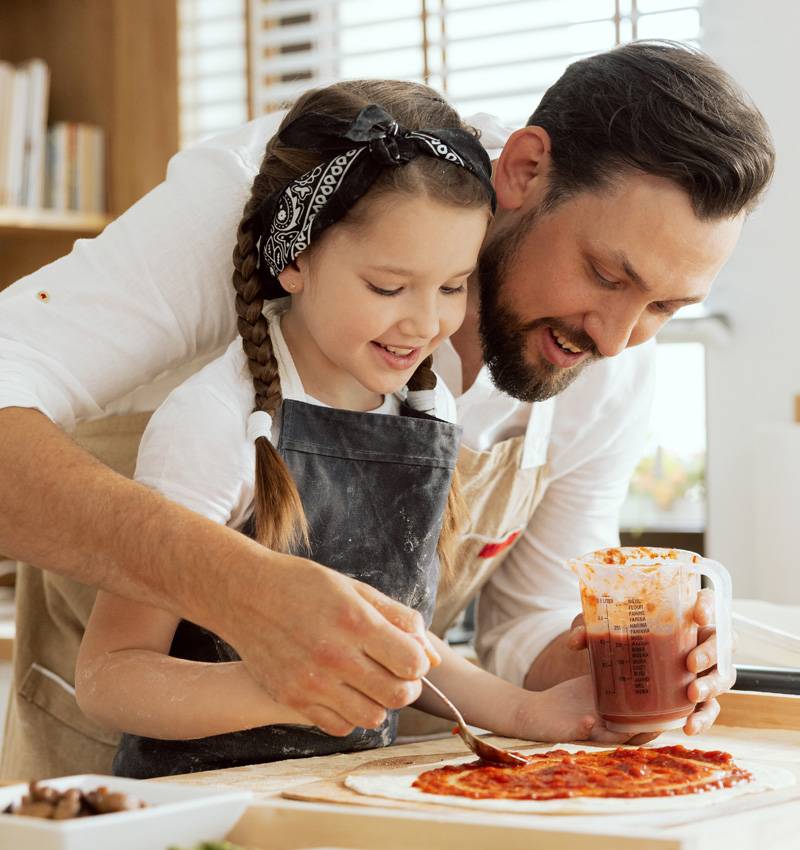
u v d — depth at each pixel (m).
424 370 1.38
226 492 1.21
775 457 2.41
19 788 0.89
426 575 1.31
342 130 1.24
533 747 1.26
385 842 0.89
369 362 1.22
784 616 1.77
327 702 1.00
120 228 1.37
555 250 1.31
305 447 1.23
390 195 1.17
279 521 1.17
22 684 1.62
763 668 1.41
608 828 0.85
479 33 2.94
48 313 1.30
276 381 1.26
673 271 1.25
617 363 1.59
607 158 1.26
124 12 2.92
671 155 1.22
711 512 2.81
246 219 1.30
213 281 1.35
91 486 1.08
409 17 3.00
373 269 1.18
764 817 0.90
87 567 1.08
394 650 0.98
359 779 1.06
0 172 2.79
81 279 1.33
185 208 1.36
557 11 2.88
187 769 1.23
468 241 1.21
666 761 1.09
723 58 2.75
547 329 1.36
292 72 3.18
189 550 1.03
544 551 1.69
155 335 1.33
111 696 1.15
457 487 1.39
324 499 1.24
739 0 2.73
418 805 0.96
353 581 1.05
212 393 1.23
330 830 0.91
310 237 1.21
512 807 0.94
